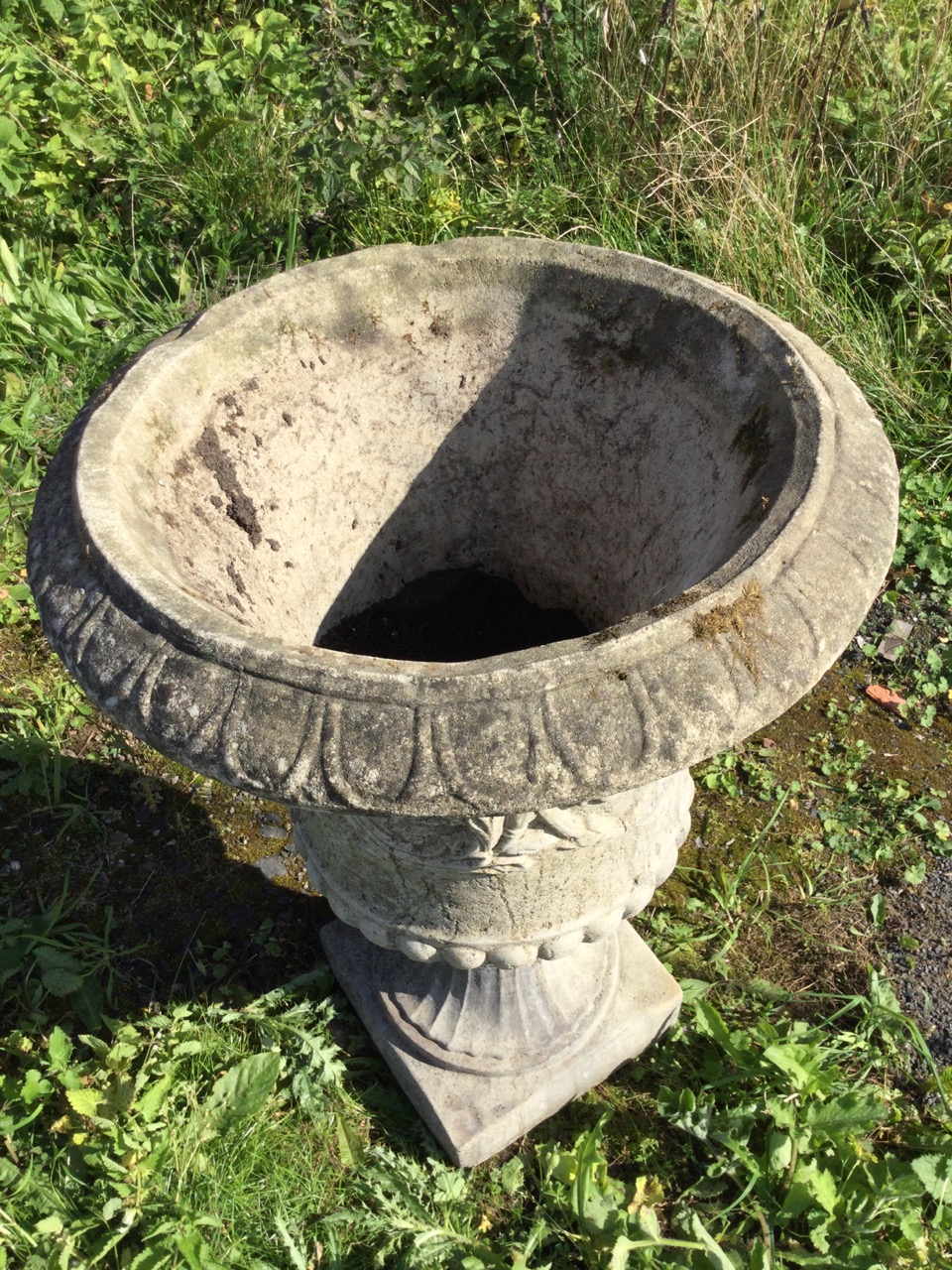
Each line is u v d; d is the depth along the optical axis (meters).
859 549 1.26
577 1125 1.94
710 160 3.18
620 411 1.74
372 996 1.96
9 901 2.26
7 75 3.37
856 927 2.21
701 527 1.56
